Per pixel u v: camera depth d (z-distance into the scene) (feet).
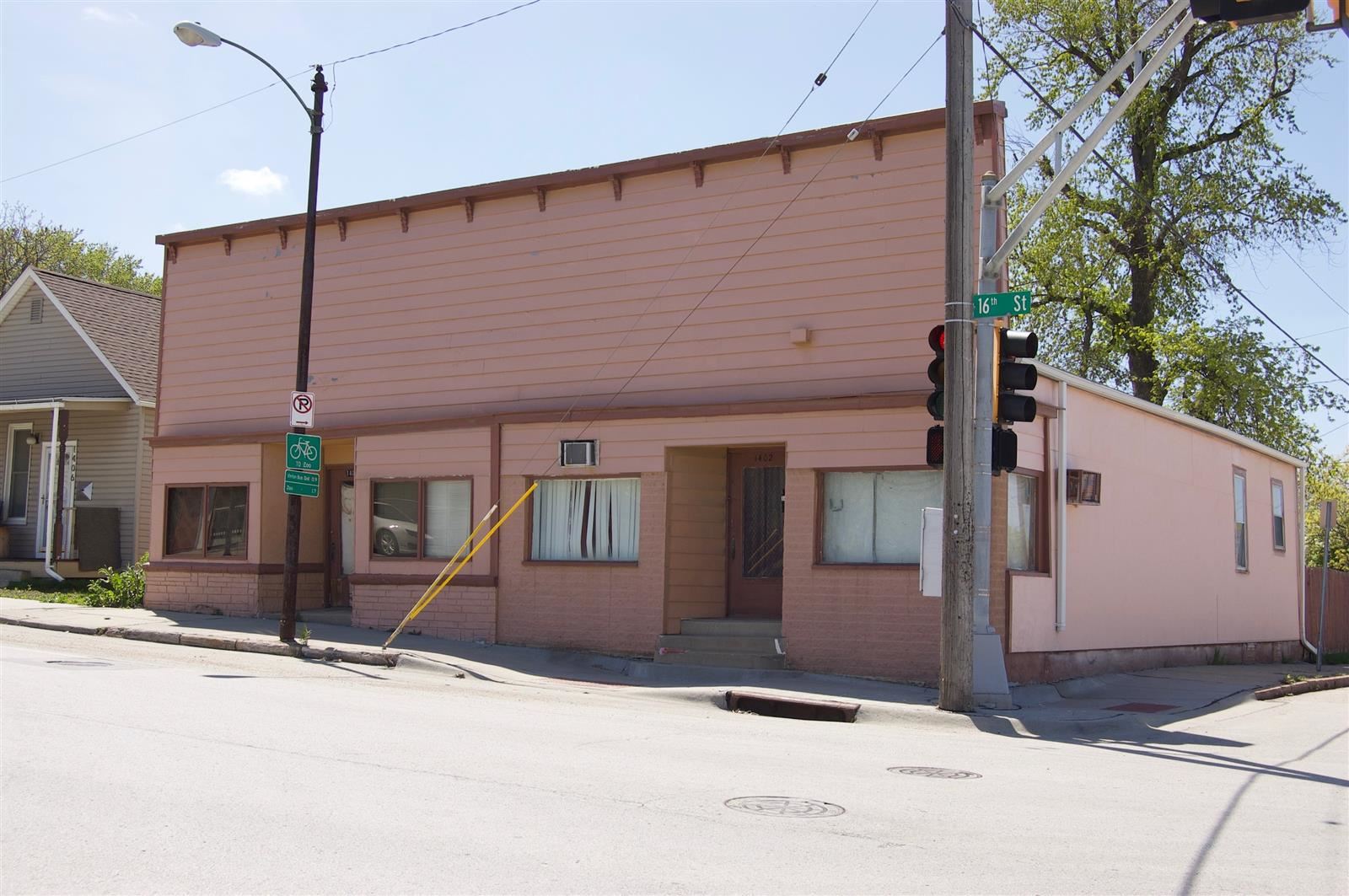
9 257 184.24
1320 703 55.42
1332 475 138.31
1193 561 72.64
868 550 52.54
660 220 58.54
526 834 21.84
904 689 48.98
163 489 74.38
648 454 57.36
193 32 53.62
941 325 44.62
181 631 61.52
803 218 54.90
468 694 45.52
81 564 89.40
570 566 59.00
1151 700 51.88
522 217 62.59
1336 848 23.73
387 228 66.95
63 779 25.18
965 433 43.86
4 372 100.27
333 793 24.66
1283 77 103.30
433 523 64.18
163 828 21.52
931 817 25.11
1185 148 105.19
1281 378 101.65
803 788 27.73
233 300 72.49
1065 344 111.86
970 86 44.21
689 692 46.98
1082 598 58.13
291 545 58.29
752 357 55.62
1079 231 109.09
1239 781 32.14
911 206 52.54
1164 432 69.41
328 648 56.18
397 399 65.72
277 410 70.23
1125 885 20.33
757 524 58.18
